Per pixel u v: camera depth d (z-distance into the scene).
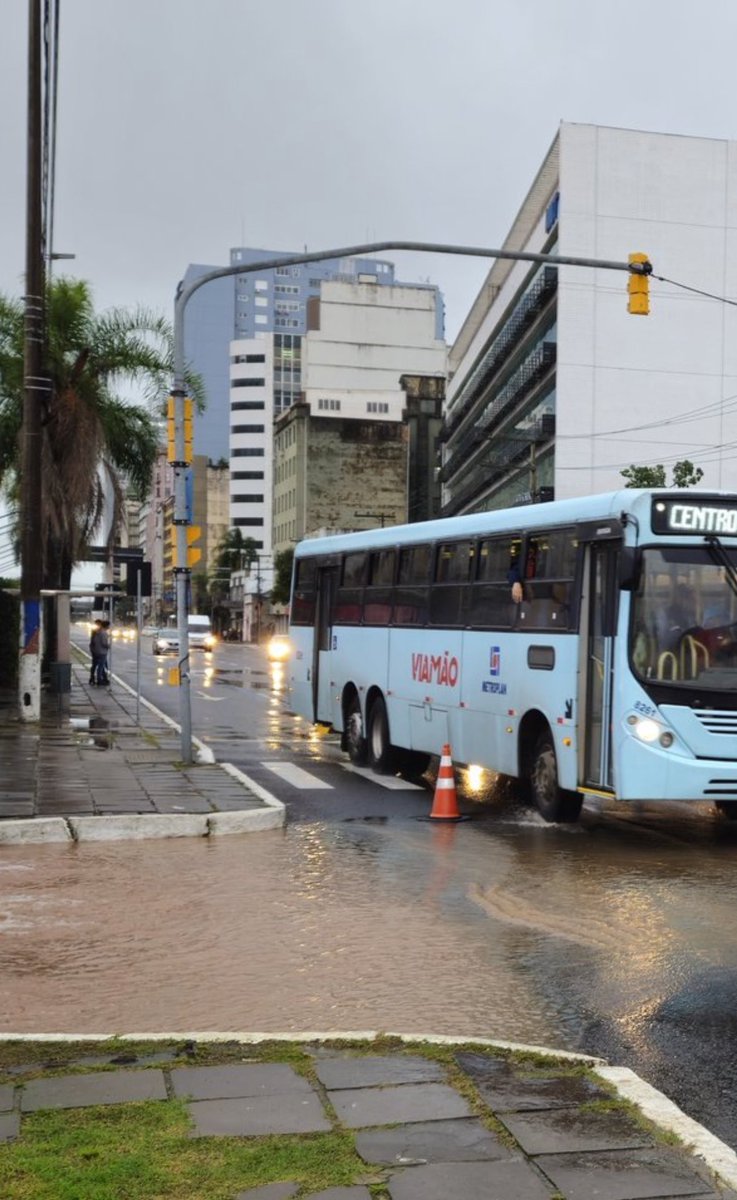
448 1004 6.34
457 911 8.62
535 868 10.27
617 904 8.85
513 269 85.69
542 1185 3.88
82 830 11.68
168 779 14.88
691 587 11.28
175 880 9.71
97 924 8.20
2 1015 6.17
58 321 29.86
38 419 21.77
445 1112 4.46
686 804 14.55
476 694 14.19
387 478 127.31
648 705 11.09
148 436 31.75
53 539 30.00
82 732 21.06
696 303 75.12
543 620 12.68
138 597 24.94
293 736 23.27
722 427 75.19
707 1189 3.87
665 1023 6.00
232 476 173.50
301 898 9.05
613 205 74.25
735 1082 5.13
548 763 12.71
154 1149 4.10
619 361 74.25
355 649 18.31
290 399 187.00
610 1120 4.40
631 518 11.16
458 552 14.96
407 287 144.12
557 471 73.56
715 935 7.89
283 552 118.88
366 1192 3.81
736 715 11.17
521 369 80.62
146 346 30.39
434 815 13.11
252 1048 5.22
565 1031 5.88
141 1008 6.29
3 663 32.62
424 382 133.00
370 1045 5.27
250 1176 3.91
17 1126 4.30
